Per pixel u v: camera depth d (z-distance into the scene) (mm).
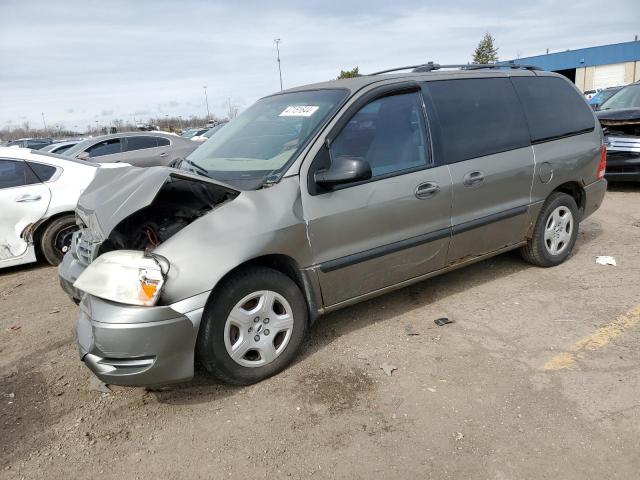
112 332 2779
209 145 4270
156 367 2861
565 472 2439
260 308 3229
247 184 3350
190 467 2633
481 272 4992
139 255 2891
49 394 3379
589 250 5512
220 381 3312
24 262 6207
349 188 3514
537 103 4691
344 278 3566
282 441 2775
